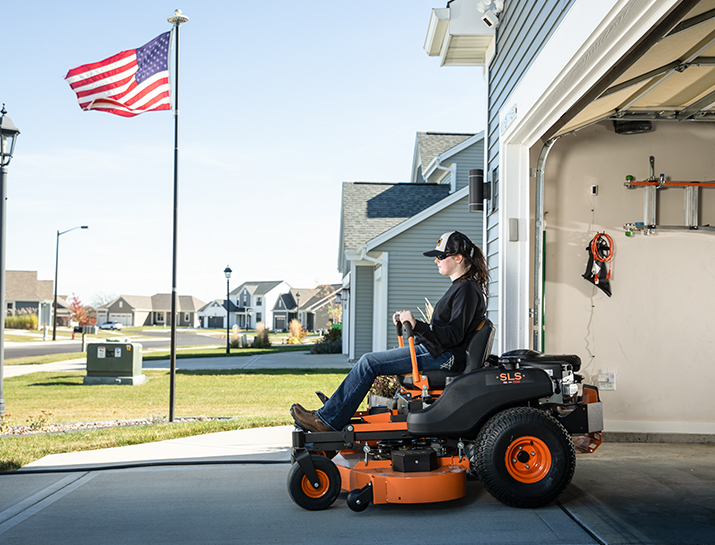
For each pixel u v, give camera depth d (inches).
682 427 238.5
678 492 165.9
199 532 142.4
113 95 363.3
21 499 170.4
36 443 247.4
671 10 134.6
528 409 154.5
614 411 239.8
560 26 173.9
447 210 642.8
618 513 148.7
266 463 212.8
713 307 243.0
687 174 244.8
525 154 243.6
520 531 138.9
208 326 3971.5
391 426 162.2
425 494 150.9
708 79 200.7
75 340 1856.5
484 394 154.2
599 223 245.0
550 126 214.1
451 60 311.6
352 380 162.2
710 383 240.8
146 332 2913.4
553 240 244.7
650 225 242.2
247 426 291.1
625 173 245.1
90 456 223.6
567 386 160.7
